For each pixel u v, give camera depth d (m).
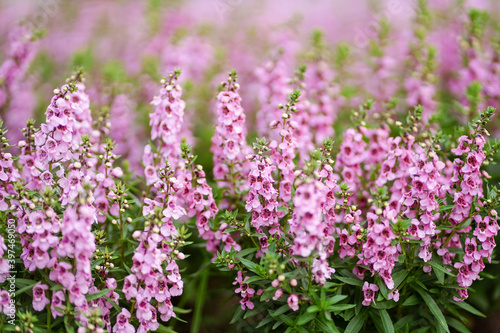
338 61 1.59
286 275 1.15
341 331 1.22
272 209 1.20
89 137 1.21
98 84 1.59
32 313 1.18
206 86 1.63
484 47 1.61
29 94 1.55
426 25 1.60
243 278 1.23
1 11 2.05
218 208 1.29
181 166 1.23
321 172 1.19
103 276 1.19
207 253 1.35
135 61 1.80
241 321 1.27
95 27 2.12
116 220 1.22
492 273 1.38
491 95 1.49
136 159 1.48
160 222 1.15
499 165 1.36
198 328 1.39
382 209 1.16
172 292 1.18
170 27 1.81
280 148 1.23
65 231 1.12
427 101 1.48
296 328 1.18
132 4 2.18
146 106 1.56
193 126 1.52
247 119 1.61
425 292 1.21
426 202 1.18
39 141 1.19
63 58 1.94
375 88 1.56
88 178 1.18
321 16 2.31
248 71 1.77
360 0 2.27
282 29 1.69
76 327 1.17
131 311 1.18
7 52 1.54
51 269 1.14
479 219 1.19
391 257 1.18
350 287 1.24
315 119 1.43
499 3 1.85
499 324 1.41
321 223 1.14
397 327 1.23
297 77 1.38
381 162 1.32
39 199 1.17
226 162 1.30
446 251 1.21
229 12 2.03
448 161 1.27
